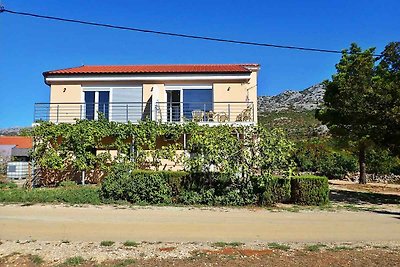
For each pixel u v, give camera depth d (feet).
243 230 33.09
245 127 51.24
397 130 59.67
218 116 72.28
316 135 165.48
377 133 61.41
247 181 48.98
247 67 83.82
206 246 27.14
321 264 23.06
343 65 85.76
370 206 51.98
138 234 30.91
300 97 373.40
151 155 67.26
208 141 49.83
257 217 40.04
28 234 30.50
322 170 110.11
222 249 26.27
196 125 68.08
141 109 75.97
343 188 80.84
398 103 58.23
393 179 103.60
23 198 48.29
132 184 49.08
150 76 76.84
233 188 49.16
